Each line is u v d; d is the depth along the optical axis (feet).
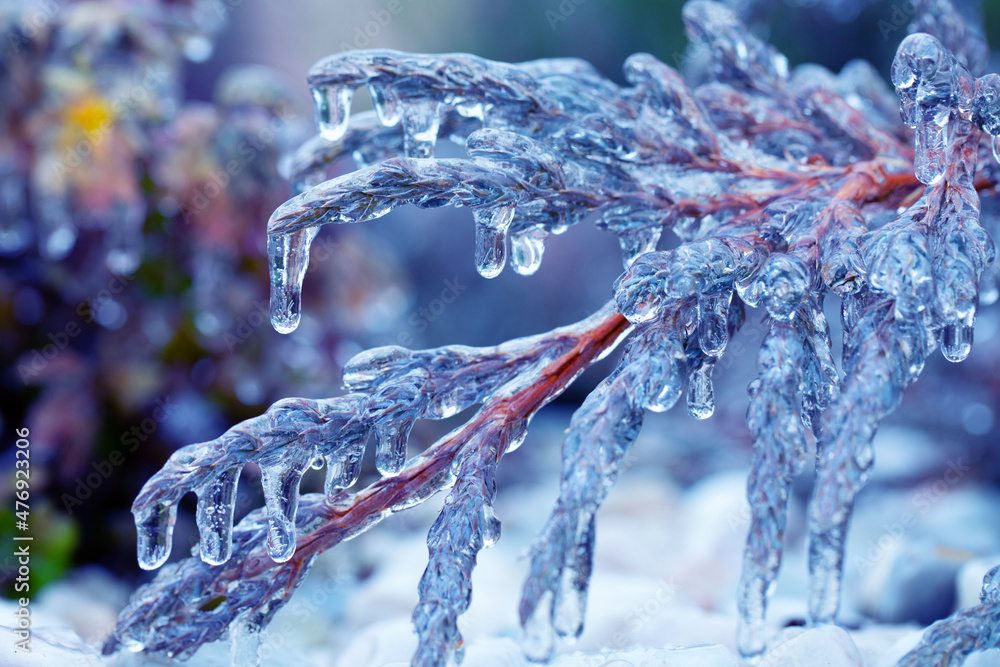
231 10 4.62
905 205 1.67
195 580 1.60
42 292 2.84
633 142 1.64
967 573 1.88
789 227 1.59
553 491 3.56
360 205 1.55
